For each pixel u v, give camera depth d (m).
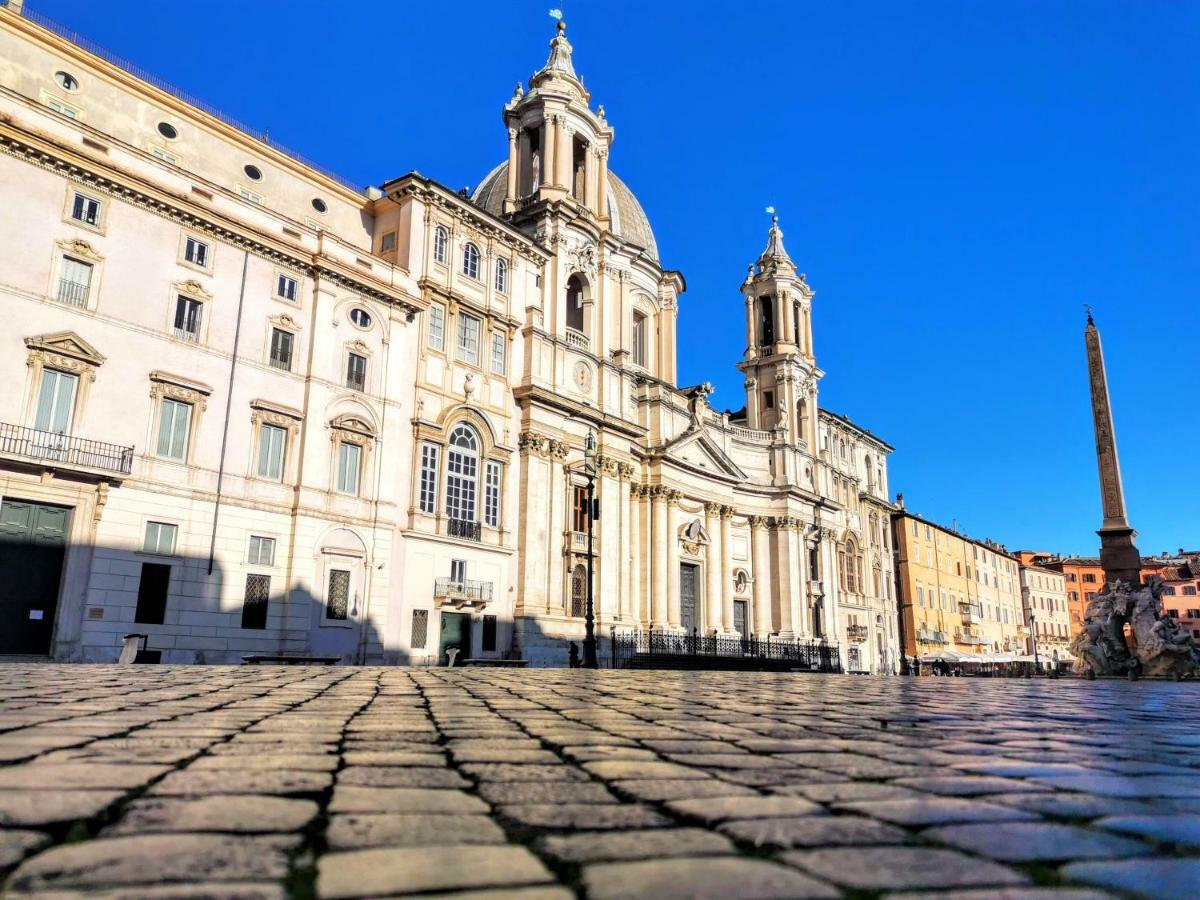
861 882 2.21
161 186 28.33
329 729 6.00
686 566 54.66
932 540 84.00
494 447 39.75
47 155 25.72
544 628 40.12
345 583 32.09
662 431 53.03
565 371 45.34
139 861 2.30
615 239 50.88
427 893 2.06
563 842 2.64
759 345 67.75
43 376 25.47
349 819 2.93
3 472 24.03
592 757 4.77
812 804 3.34
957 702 11.77
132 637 24.86
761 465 62.19
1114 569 33.69
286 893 2.04
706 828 2.88
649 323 56.72
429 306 37.31
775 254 68.12
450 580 36.28
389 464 34.16
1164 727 7.93
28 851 2.38
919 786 3.85
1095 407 35.31
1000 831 2.88
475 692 11.60
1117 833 2.88
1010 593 102.12
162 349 28.11
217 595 28.25
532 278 44.06
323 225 37.06
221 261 30.11
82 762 4.06
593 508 32.94
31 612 24.31
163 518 27.27
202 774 3.81
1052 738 6.46
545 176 47.81
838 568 68.00
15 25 28.41
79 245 26.47
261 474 30.36
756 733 6.38
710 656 45.28
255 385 30.44
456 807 3.18
